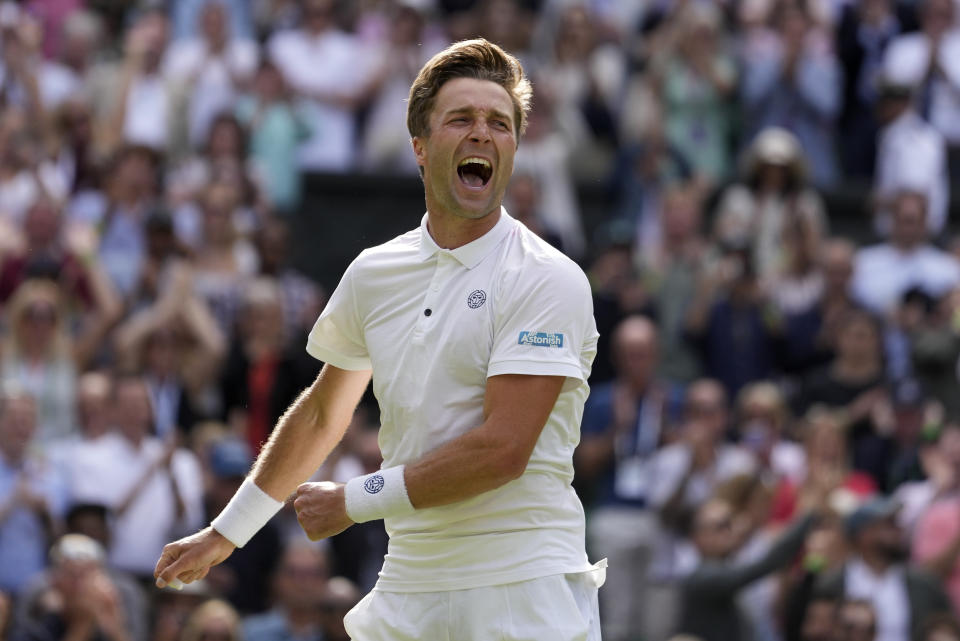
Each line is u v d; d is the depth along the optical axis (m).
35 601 26.95
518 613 13.22
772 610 29.77
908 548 32.06
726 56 44.94
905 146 43.97
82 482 30.44
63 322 34.78
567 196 41.47
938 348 37.22
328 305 14.19
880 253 40.78
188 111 41.72
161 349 33.66
